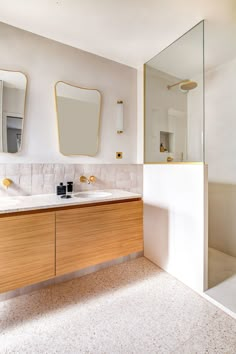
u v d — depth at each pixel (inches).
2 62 67.4
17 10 60.9
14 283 53.1
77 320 55.6
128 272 80.8
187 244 71.5
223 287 69.0
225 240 97.3
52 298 64.8
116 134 92.9
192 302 63.1
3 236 51.4
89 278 76.5
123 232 72.8
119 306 61.2
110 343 48.5
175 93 82.7
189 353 45.9
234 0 56.9
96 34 72.9
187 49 74.1
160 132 89.4
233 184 93.1
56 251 59.6
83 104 83.3
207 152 103.3
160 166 85.0
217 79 98.1
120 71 93.3
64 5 58.9
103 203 70.3
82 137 83.4
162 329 52.6
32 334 50.9
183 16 63.9
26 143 71.9
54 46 76.4
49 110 76.2
